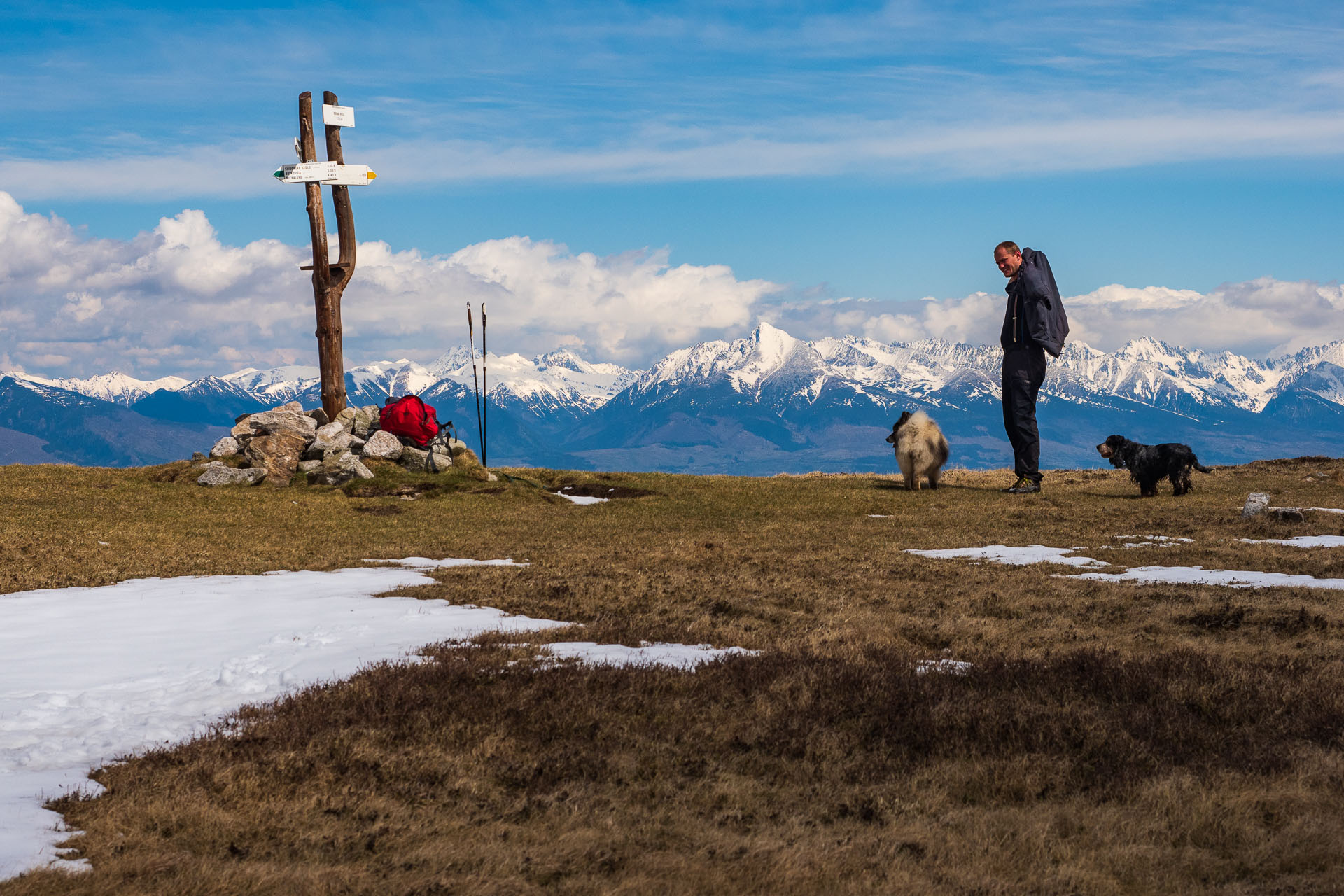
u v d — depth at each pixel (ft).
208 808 20.39
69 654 36.04
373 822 20.06
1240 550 62.03
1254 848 18.01
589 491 107.04
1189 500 93.15
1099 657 31.73
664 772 22.93
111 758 23.95
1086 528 76.54
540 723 25.95
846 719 26.40
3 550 64.18
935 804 20.84
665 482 113.39
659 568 57.93
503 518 89.66
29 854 17.60
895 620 41.09
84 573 58.44
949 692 28.14
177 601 48.34
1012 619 42.11
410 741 24.80
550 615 43.96
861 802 20.97
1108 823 19.42
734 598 46.14
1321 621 38.22
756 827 19.74
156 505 88.89
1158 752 23.20
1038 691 28.30
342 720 26.05
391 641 37.58
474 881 16.92
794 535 77.10
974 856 18.12
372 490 100.42
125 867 17.22
